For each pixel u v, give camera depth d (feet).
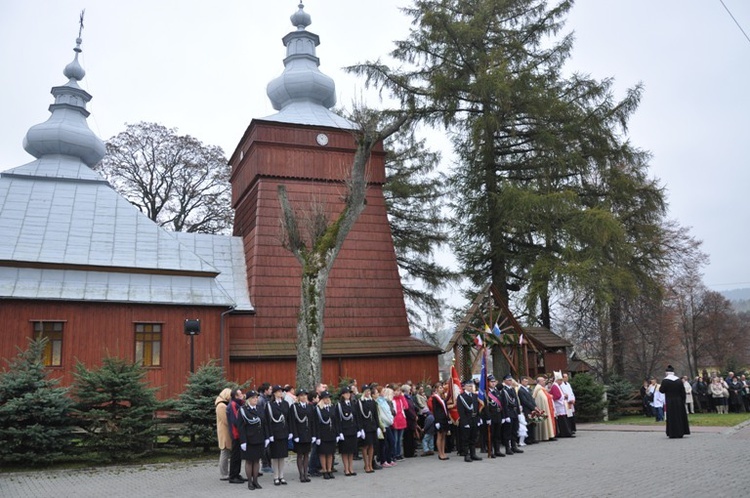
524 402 62.34
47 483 46.62
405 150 128.16
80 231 84.12
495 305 80.23
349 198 71.31
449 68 98.94
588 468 44.50
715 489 34.09
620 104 98.12
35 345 57.67
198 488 44.27
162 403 58.44
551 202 87.35
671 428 59.82
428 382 85.76
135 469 53.11
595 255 86.99
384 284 95.86
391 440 53.83
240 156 106.01
